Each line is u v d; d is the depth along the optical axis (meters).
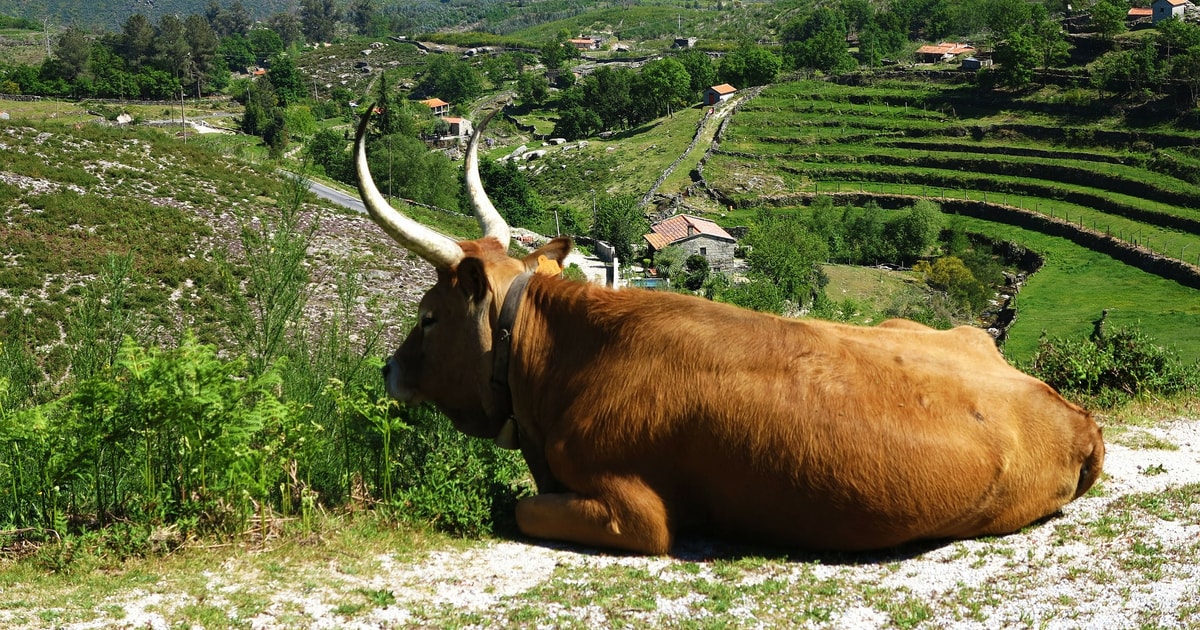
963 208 107.81
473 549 7.25
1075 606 5.89
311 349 10.54
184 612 5.91
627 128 168.25
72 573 6.59
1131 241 92.12
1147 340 13.05
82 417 7.14
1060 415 7.01
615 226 85.81
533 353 7.31
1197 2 155.75
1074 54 133.62
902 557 6.82
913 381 6.71
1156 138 107.88
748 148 129.38
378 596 6.21
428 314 7.63
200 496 7.41
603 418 6.85
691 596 6.24
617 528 6.89
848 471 6.46
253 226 44.78
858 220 101.19
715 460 6.65
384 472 8.09
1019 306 80.94
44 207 42.91
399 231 6.96
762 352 6.70
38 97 181.12
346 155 102.56
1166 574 6.21
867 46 187.62
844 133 128.75
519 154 154.88
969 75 135.75
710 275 80.31
